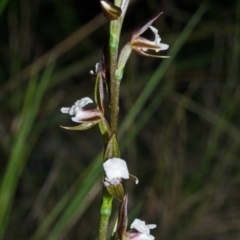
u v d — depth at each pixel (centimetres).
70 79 89
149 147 84
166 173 74
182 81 91
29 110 55
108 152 43
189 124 90
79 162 82
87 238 73
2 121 74
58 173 79
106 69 43
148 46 43
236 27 79
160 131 84
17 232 72
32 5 92
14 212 73
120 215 43
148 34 99
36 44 93
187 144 86
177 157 75
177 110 78
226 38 87
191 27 57
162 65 56
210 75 87
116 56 43
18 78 70
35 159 84
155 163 81
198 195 73
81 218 75
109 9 42
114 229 44
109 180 42
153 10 90
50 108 74
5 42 91
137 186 78
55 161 80
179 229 71
